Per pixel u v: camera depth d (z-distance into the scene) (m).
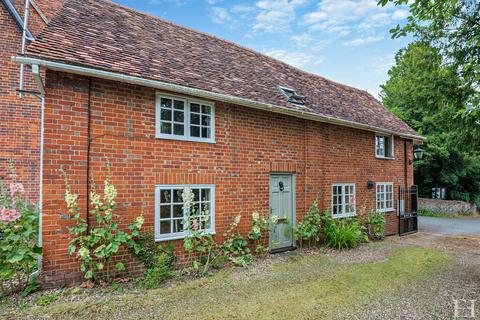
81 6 7.04
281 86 9.23
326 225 9.06
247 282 5.68
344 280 5.98
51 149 4.80
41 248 4.61
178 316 4.21
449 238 11.34
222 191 6.96
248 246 7.47
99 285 5.06
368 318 4.36
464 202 20.97
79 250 4.78
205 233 6.46
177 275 5.80
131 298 4.71
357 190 10.66
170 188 6.13
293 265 6.88
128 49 6.28
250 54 10.82
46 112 4.78
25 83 8.37
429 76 9.11
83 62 4.87
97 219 5.05
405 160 13.34
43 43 4.86
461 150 9.45
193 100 6.53
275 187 8.19
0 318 3.93
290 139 8.52
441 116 9.16
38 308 4.21
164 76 5.90
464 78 7.29
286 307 4.64
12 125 8.19
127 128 5.59
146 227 5.74
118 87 5.52
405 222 12.73
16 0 8.73
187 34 9.19
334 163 9.81
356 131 10.77
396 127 12.84
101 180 5.26
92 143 5.19
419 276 6.41
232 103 7.16
